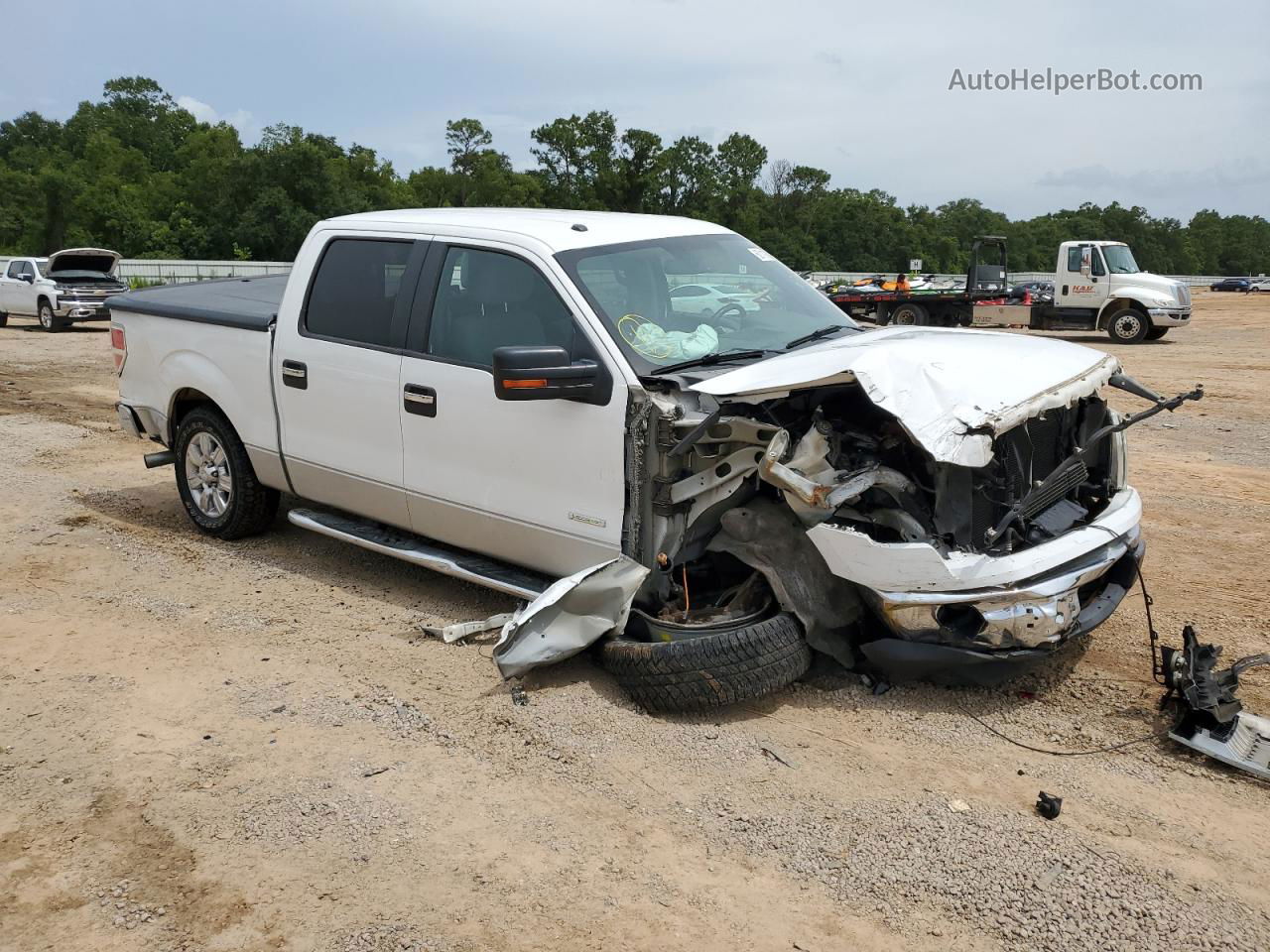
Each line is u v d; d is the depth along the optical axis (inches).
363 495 215.2
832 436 157.2
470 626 195.3
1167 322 876.6
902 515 155.6
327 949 112.7
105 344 776.9
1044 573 154.8
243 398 237.1
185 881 124.5
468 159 3757.4
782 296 207.0
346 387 211.9
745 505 169.2
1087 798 141.8
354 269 214.4
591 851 130.3
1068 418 172.7
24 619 206.5
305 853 129.6
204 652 191.3
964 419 142.6
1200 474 337.1
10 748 156.0
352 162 3260.3
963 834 132.6
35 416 434.6
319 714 166.4
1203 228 6993.1
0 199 2866.6
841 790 143.9
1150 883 122.9
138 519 279.0
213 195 2925.7
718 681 158.4
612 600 167.5
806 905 119.6
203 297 268.2
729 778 147.0
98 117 4557.1
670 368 171.9
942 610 154.7
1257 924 115.9
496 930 115.6
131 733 160.4
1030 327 951.0
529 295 185.0
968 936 114.2
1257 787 144.6
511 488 186.7
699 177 3818.9
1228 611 208.2
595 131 3725.4
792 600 162.2
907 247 4468.5
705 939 114.2
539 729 160.4
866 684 174.7
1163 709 165.8
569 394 169.0
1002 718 164.9
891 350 154.9
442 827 135.3
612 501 172.4
